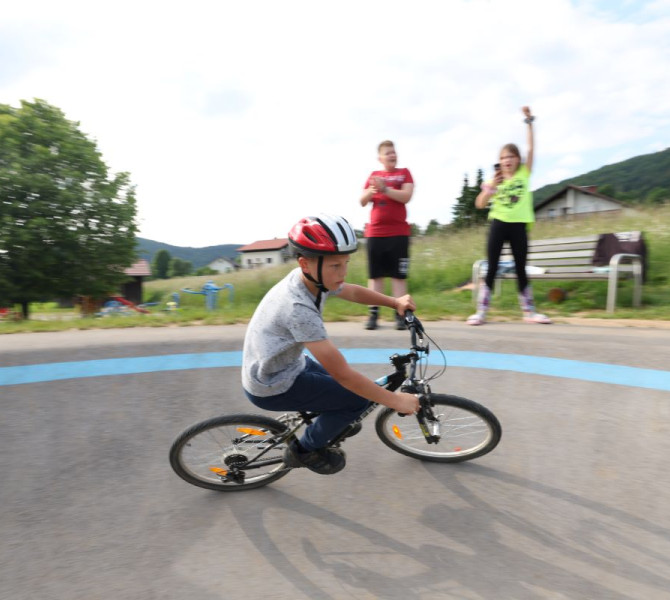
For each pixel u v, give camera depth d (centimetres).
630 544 199
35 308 3753
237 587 182
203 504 235
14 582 185
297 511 228
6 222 2094
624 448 276
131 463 273
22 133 2298
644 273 658
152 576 188
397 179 519
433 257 1080
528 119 530
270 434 238
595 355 449
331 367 184
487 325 596
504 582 181
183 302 1764
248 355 202
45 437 306
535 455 272
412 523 217
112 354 489
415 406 207
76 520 223
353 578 185
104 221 2409
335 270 178
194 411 343
